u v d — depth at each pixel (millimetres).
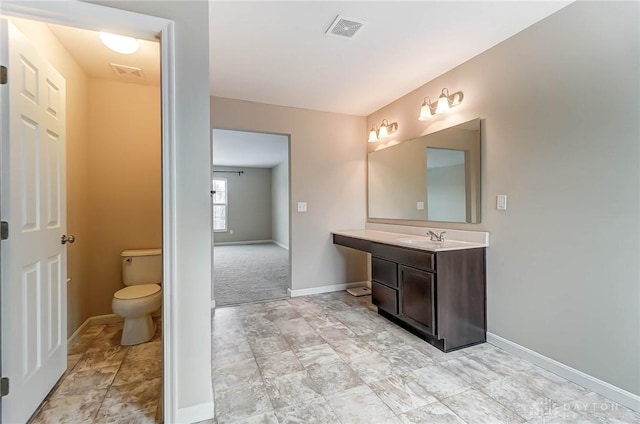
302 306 3188
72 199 2250
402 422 1436
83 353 2131
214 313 2975
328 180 3725
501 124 2191
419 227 3000
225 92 3094
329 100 3340
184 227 1415
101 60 2318
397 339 2369
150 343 2301
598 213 1667
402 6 1769
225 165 8539
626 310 1562
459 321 2213
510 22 1942
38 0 1169
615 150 1595
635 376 1527
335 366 1956
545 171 1919
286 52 2303
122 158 2725
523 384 1754
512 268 2131
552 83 1870
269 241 9047
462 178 2508
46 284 1608
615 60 1587
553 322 1882
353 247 3246
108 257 2684
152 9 1340
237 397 1628
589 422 1438
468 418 1461
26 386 1413
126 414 1490
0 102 1275
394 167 3375
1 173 1284
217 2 1718
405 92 3129
